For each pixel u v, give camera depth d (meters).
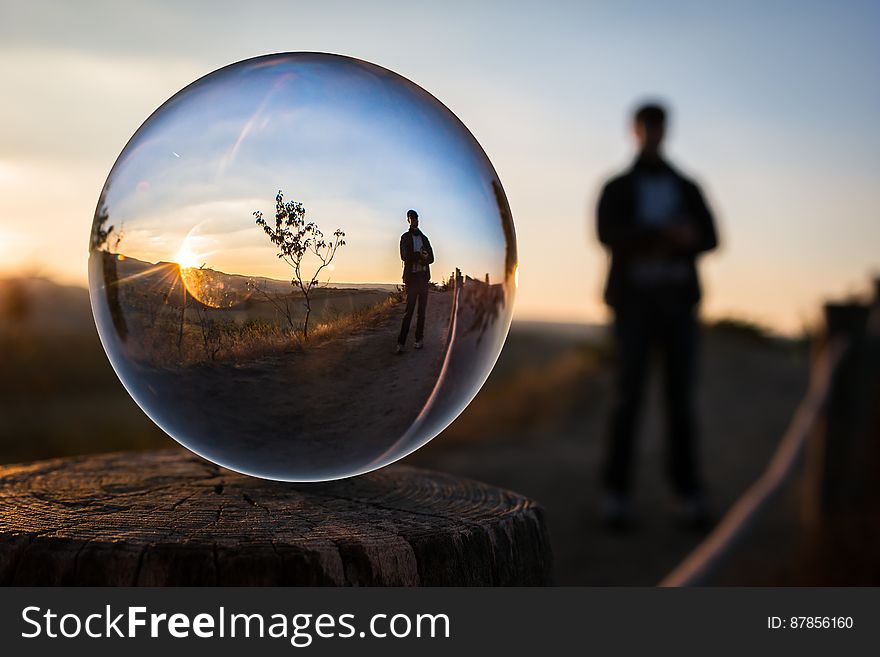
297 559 1.18
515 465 6.04
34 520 1.29
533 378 9.98
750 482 5.65
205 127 1.26
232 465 1.42
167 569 1.15
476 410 8.45
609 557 4.02
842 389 3.87
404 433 1.34
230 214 1.23
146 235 1.26
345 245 1.24
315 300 1.23
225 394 1.26
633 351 4.46
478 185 1.36
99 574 1.15
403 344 1.27
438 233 1.28
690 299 4.44
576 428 7.66
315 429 1.28
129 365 1.35
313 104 1.27
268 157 1.24
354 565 1.20
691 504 4.55
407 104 1.34
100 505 1.40
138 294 1.27
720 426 7.57
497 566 1.33
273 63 1.35
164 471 1.68
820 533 3.51
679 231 4.24
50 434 6.31
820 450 3.90
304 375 1.25
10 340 8.42
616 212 4.39
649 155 4.41
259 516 1.36
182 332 1.25
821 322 4.11
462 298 1.30
